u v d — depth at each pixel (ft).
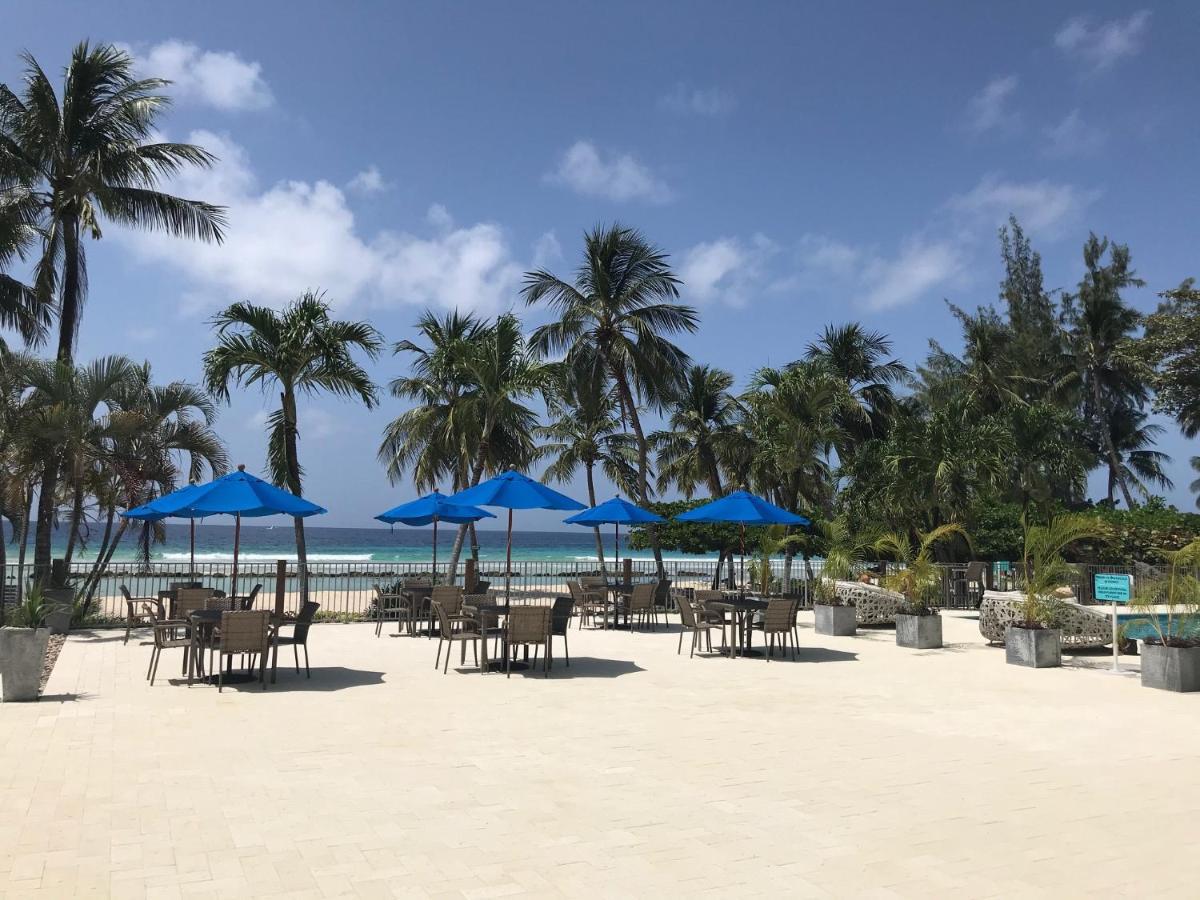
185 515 46.24
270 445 60.44
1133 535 86.84
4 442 48.75
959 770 21.70
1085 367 142.10
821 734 25.70
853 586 57.16
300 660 39.93
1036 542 43.42
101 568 55.98
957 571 74.79
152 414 54.95
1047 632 40.68
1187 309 106.42
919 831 16.88
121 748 22.88
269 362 58.85
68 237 56.85
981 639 52.01
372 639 48.62
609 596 64.34
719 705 30.09
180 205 60.64
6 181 56.49
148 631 49.55
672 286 80.02
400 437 85.76
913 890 13.93
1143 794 19.69
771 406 72.13
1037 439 82.07
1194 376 102.47
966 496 70.03
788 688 33.86
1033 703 31.24
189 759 21.80
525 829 16.67
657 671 37.86
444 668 37.55
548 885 13.93
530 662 39.83
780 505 89.45
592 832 16.56
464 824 16.93
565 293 80.74
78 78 56.34
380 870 14.47
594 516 56.08
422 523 58.03
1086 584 71.36
